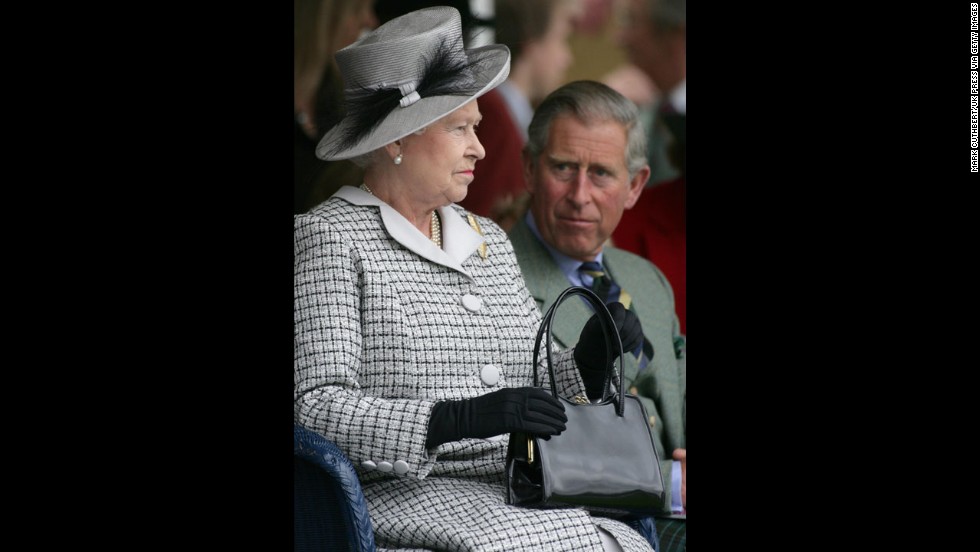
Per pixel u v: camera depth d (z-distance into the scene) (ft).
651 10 66.49
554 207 63.57
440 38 46.21
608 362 45.11
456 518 42.42
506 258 49.57
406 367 44.09
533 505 42.47
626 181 64.03
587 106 63.05
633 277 64.69
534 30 65.67
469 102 46.14
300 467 41.32
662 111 66.85
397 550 42.16
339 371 42.55
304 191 61.46
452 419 41.27
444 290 46.29
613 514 44.68
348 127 47.03
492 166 65.31
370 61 46.29
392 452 41.45
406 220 46.24
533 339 48.34
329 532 41.04
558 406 41.70
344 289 43.78
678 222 66.80
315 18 61.31
